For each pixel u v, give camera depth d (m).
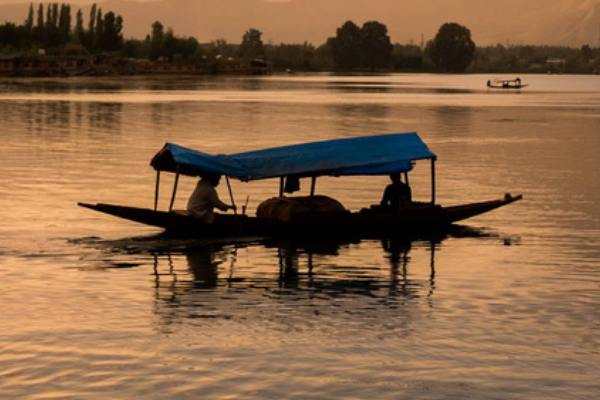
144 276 33.47
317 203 41.78
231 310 28.83
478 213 44.06
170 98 177.75
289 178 44.00
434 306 29.45
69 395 21.33
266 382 22.25
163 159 42.81
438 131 105.50
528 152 81.88
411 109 152.38
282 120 120.06
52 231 41.66
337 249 38.84
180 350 24.53
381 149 43.69
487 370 23.23
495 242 40.66
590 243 40.56
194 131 100.56
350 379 22.50
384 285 32.44
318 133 99.25
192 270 34.56
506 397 21.50
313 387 21.95
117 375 22.62
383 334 26.20
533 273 34.44
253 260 36.53
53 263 35.44
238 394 21.48
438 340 25.67
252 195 53.75
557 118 131.38
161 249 38.25
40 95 179.12
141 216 40.19
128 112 132.00
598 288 32.06
